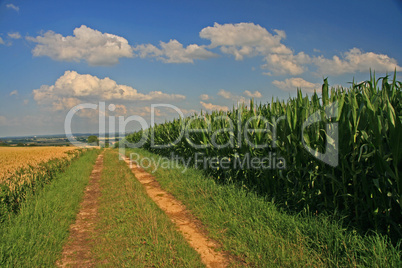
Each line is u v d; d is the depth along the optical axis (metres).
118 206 6.95
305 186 5.58
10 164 12.23
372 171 4.30
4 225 5.27
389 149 4.05
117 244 4.74
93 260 4.29
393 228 4.15
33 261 4.01
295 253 3.98
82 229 5.71
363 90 4.46
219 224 5.42
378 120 3.81
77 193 8.50
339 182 4.63
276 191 6.34
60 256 4.40
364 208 4.38
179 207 7.08
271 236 4.54
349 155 4.64
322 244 4.04
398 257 3.39
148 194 8.62
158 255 4.19
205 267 3.95
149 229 5.16
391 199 3.99
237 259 4.18
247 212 5.61
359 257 3.66
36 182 8.52
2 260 3.96
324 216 4.77
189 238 5.05
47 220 5.71
